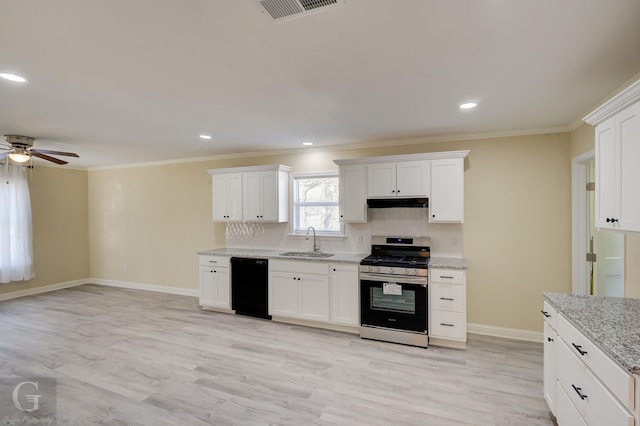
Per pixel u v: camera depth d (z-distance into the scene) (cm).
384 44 183
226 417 233
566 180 359
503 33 172
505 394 261
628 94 167
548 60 203
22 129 362
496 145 385
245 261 454
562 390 200
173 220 589
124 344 359
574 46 185
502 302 384
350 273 389
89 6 144
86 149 483
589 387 163
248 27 165
